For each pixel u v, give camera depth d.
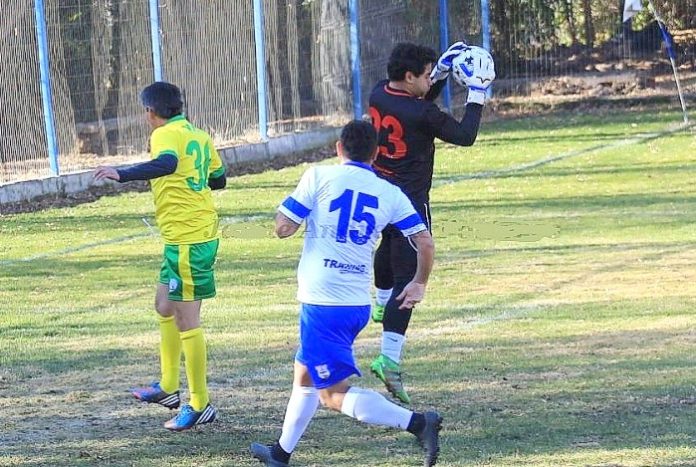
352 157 19.75
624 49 92.62
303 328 19.52
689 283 37.41
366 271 19.56
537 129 82.94
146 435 23.27
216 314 34.91
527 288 37.56
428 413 19.50
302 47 77.25
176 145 22.73
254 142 73.38
